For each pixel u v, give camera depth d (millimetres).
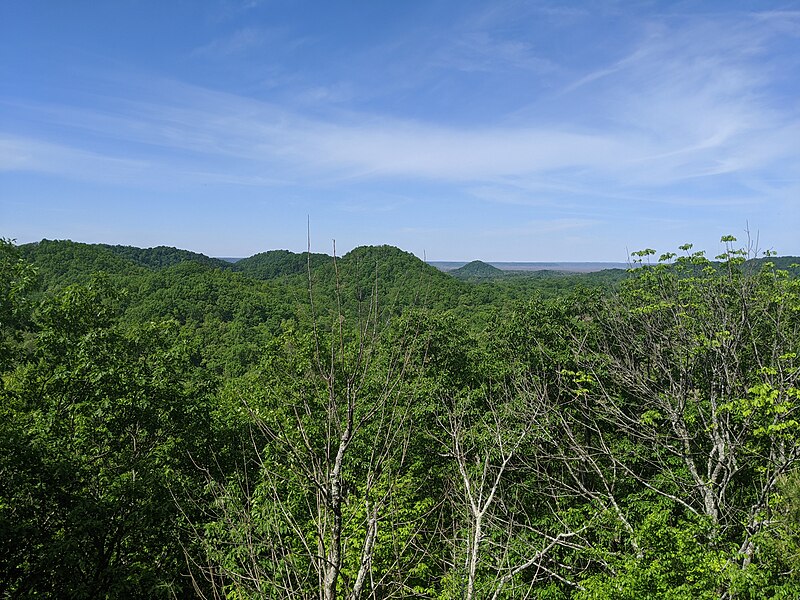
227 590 7516
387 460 5074
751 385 13773
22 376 16344
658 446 14930
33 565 11719
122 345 16281
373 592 4809
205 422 16344
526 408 12633
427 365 19500
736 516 12383
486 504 5254
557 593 10102
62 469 12125
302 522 9320
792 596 7988
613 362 14852
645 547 9133
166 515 12945
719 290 15328
